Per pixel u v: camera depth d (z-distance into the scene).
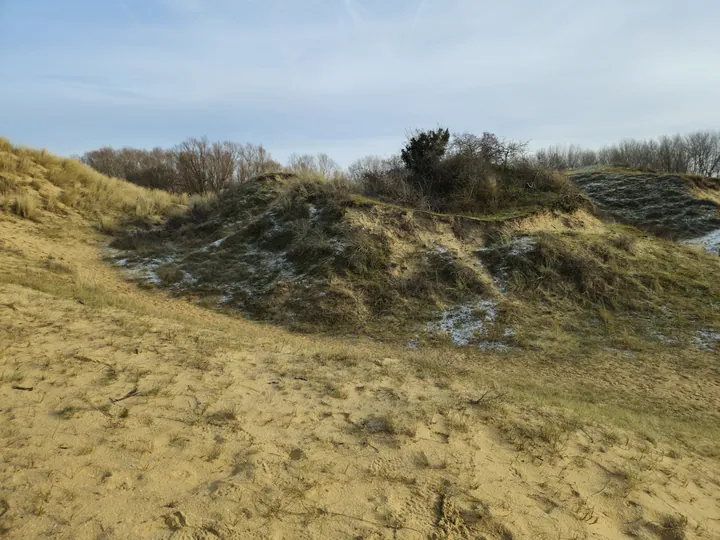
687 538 3.58
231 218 19.75
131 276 14.40
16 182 19.08
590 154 57.50
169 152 46.19
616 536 3.49
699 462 5.35
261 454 3.88
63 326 6.44
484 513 3.44
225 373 5.77
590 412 6.42
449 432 4.77
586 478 4.28
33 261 13.00
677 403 8.28
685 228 21.67
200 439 3.99
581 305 12.70
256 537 2.89
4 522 2.69
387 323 12.02
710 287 13.57
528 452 4.57
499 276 13.80
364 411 5.11
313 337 11.15
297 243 15.11
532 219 16.55
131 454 3.59
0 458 3.25
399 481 3.76
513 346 10.83
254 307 12.62
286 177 23.19
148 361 5.70
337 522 3.14
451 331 11.66
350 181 19.11
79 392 4.48
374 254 14.17
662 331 11.52
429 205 17.56
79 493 3.05
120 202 22.38
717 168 50.84
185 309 12.04
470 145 19.94
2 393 4.19
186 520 2.94
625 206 24.25
